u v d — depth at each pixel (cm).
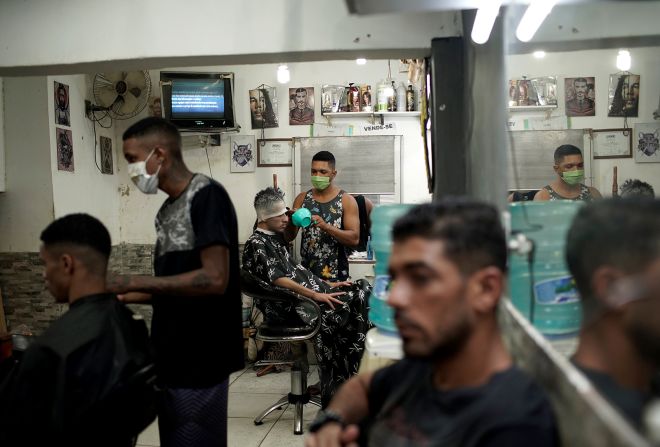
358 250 351
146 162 162
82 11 218
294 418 304
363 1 142
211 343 167
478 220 84
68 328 137
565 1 128
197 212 162
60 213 356
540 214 108
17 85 346
